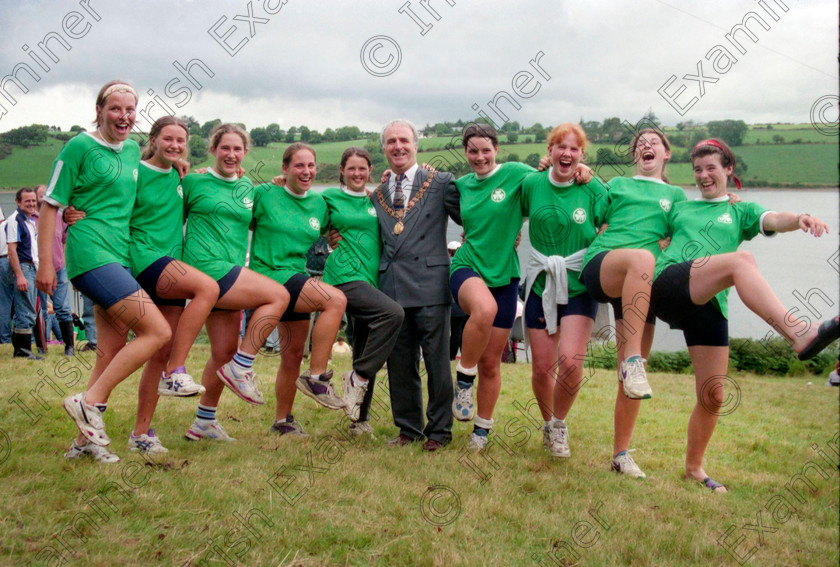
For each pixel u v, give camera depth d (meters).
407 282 5.33
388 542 3.54
